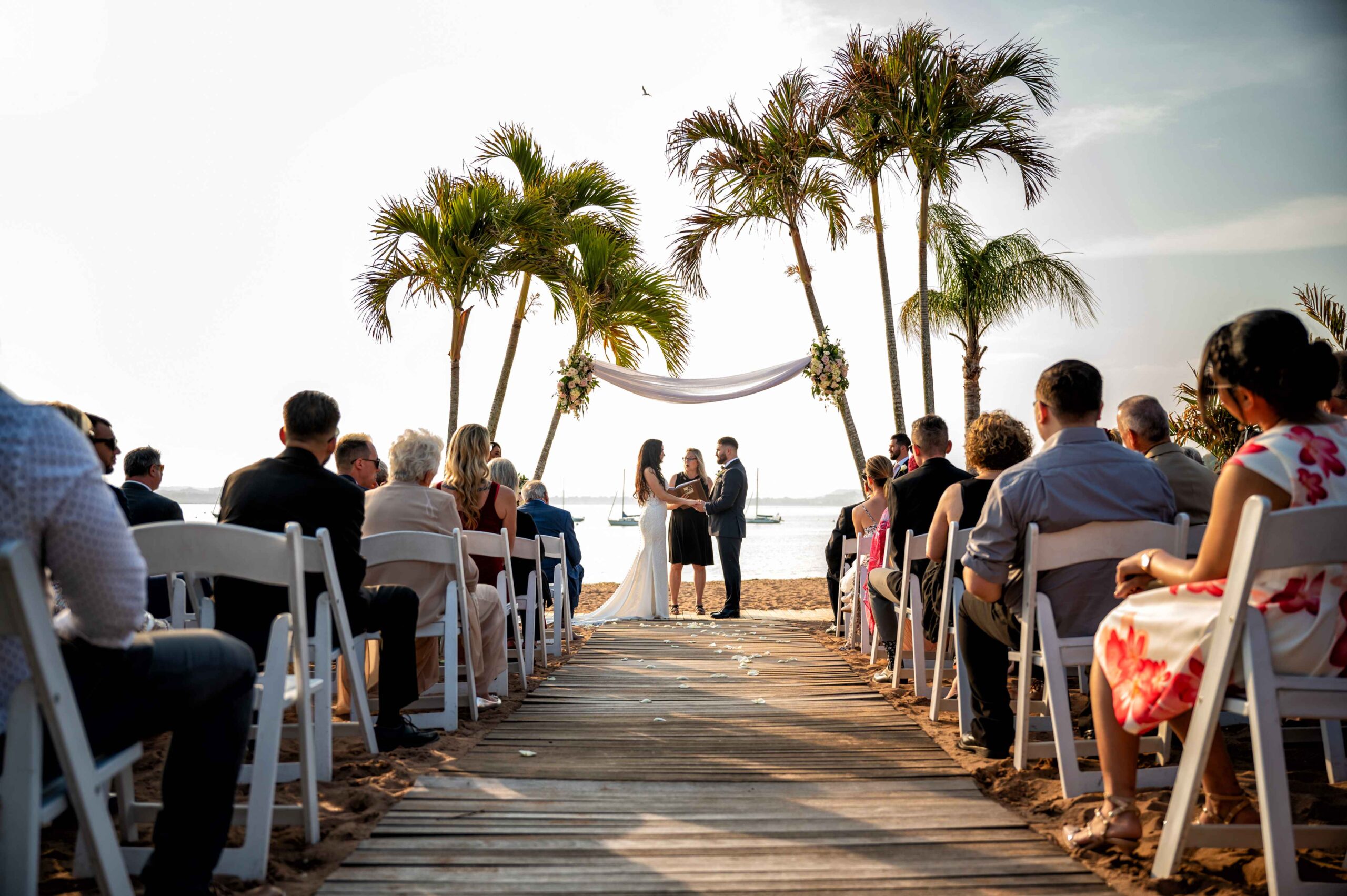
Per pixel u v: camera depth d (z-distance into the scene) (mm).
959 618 3707
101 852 1677
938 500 5023
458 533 4164
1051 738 3740
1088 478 3070
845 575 7805
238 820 2648
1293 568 1982
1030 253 11422
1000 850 2502
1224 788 2410
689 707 4668
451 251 11062
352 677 3430
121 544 1618
